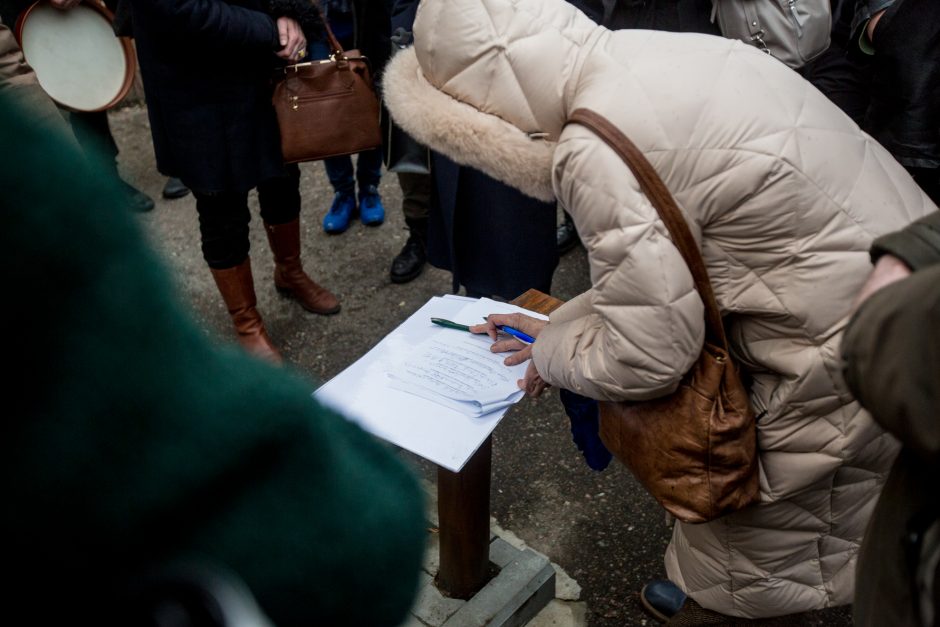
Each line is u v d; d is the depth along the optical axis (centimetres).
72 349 34
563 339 132
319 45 265
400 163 248
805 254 113
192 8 204
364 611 47
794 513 137
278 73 237
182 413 38
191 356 39
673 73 112
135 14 215
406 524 50
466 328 163
